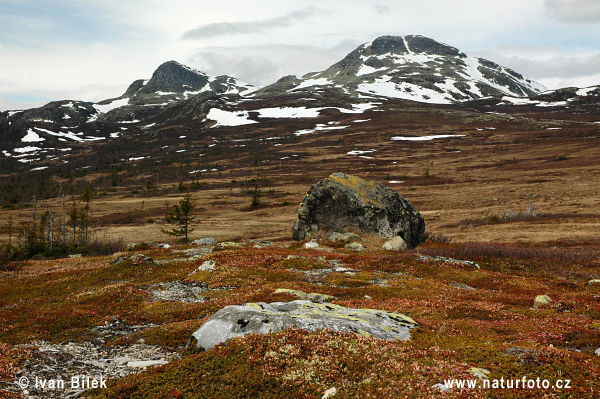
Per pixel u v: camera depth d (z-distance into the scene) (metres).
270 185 183.62
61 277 32.91
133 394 10.20
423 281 28.50
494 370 10.12
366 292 25.03
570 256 40.00
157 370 11.62
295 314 14.34
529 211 86.88
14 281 32.66
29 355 13.14
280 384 9.89
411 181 158.38
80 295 24.83
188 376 10.84
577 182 118.44
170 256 42.72
